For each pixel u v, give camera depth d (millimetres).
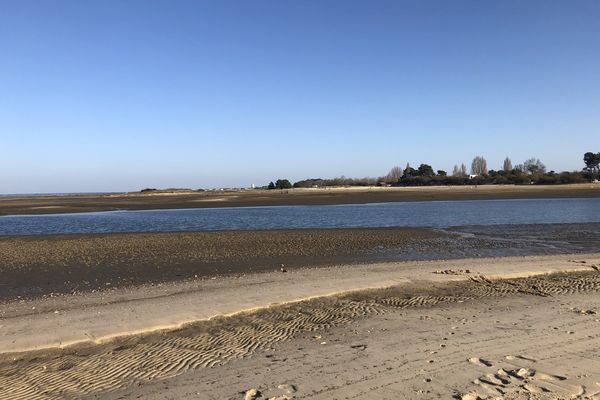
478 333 7836
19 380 6223
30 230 31078
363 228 30062
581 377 5836
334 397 5422
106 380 6164
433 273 13547
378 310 9719
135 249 20734
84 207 61500
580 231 27078
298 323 8844
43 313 9875
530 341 7324
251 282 12875
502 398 5266
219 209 54000
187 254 19281
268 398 5434
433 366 6301
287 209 52281
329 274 13844
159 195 105625
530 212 42719
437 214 41812
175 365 6672
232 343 7656
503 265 14938
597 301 10203
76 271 15680
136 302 10562
